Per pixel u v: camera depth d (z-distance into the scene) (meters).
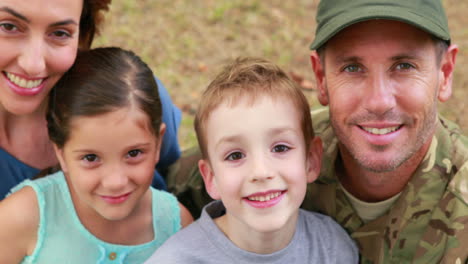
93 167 2.07
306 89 5.17
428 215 2.24
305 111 2.10
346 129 2.12
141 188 2.14
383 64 2.02
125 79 2.09
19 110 2.09
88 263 2.20
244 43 5.95
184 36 5.99
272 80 2.05
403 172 2.24
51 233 2.16
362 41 2.02
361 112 2.06
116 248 2.22
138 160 2.09
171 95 5.02
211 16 6.35
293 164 1.99
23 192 2.17
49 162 2.38
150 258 2.09
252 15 6.48
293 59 5.71
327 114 2.60
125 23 6.12
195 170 2.70
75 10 2.02
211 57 5.67
